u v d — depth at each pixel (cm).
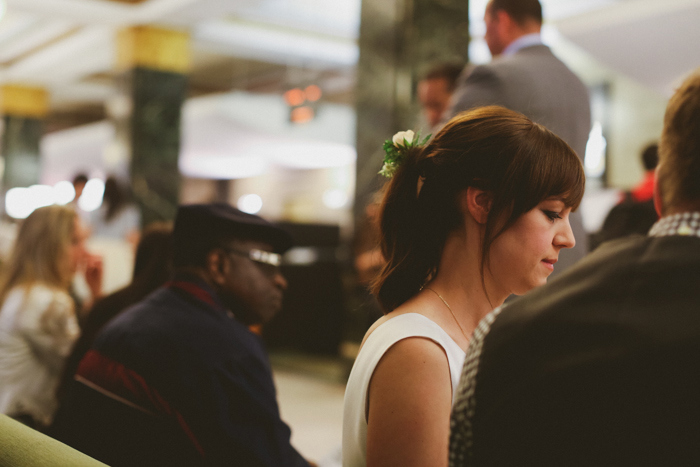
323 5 991
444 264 108
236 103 1173
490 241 101
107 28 901
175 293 165
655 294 62
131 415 148
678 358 58
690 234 65
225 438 147
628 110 883
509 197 99
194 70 1284
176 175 891
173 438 147
